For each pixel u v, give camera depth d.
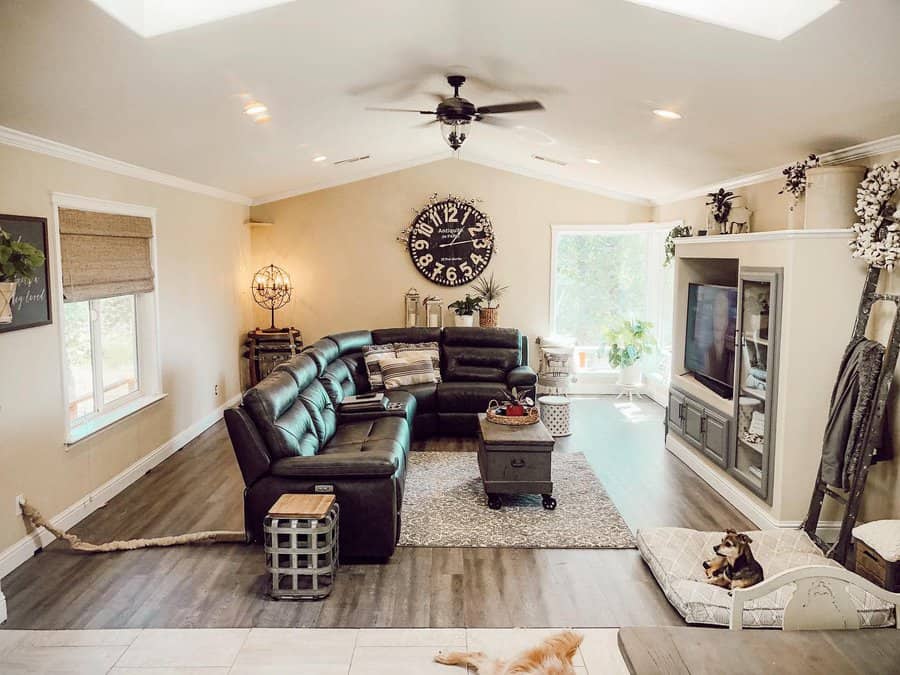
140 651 2.89
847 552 3.64
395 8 3.09
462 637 3.01
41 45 2.70
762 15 2.73
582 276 8.38
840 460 3.70
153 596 3.36
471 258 8.16
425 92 4.79
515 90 4.51
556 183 8.12
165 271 5.68
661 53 3.24
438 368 6.97
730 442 4.68
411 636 3.02
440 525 4.27
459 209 8.09
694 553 3.67
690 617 3.10
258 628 3.08
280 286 8.14
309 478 3.75
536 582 3.54
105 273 4.67
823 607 1.98
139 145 4.51
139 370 5.48
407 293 8.20
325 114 4.90
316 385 5.17
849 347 3.71
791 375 3.94
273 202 8.06
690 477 5.24
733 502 4.66
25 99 3.22
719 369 5.16
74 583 3.48
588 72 3.79
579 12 2.99
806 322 3.90
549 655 2.77
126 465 4.99
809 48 2.77
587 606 3.29
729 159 4.97
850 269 3.87
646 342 8.02
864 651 1.71
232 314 7.46
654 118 4.41
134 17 2.72
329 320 8.23
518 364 7.01
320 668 2.78
